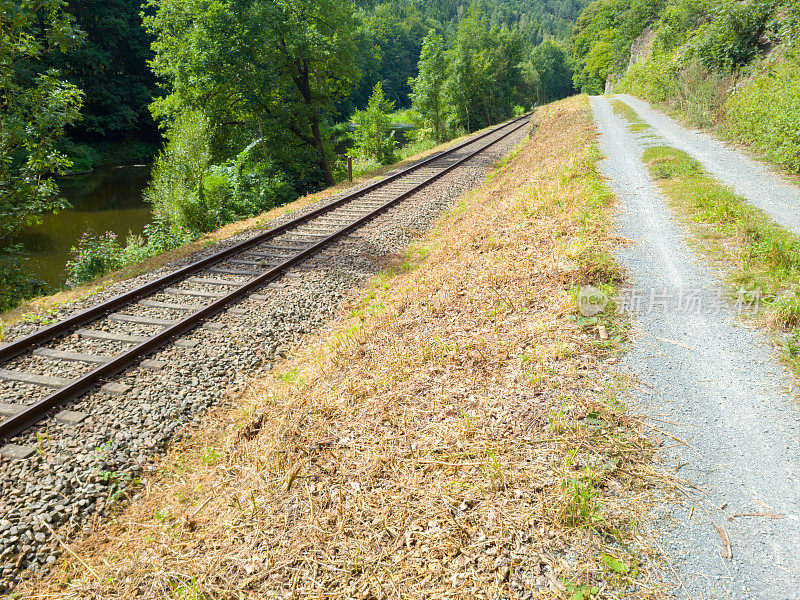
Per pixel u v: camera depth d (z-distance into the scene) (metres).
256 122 22.34
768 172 10.55
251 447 4.44
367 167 32.38
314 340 7.00
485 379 4.52
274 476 3.88
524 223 8.78
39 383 5.74
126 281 8.92
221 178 16.09
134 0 44.97
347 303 8.04
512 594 2.61
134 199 27.31
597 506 3.03
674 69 23.61
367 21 46.53
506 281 6.56
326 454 3.96
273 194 18.20
